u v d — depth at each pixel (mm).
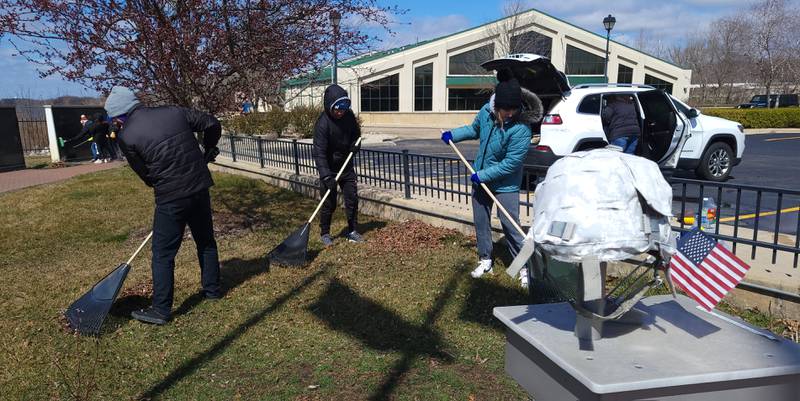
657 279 1797
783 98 37312
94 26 5086
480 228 4574
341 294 4473
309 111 20672
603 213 1612
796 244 3701
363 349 3549
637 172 1670
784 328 3402
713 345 1704
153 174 3916
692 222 4703
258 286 4762
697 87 56688
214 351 3604
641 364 1578
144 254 6043
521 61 6820
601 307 1736
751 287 3646
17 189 11117
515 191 4328
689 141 8609
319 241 6078
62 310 4352
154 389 3156
